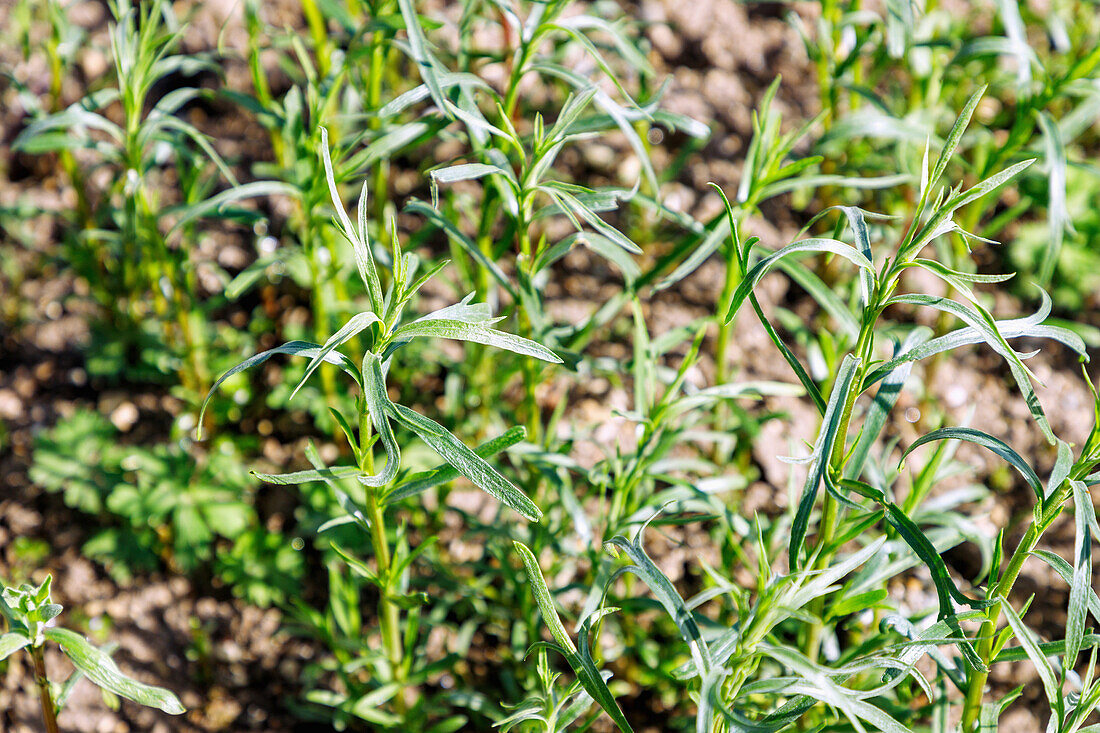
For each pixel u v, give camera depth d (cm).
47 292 109
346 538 88
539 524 80
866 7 126
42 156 116
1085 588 61
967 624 71
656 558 90
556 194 71
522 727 73
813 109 120
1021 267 108
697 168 116
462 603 87
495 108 93
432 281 105
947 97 104
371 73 83
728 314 63
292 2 123
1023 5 106
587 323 79
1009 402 102
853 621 79
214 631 91
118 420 102
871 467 74
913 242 61
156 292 92
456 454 60
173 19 88
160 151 88
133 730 87
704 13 125
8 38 120
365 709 79
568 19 77
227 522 91
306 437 100
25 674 87
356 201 107
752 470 97
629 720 86
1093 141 116
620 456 76
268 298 103
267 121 83
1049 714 84
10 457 100
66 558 94
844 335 85
